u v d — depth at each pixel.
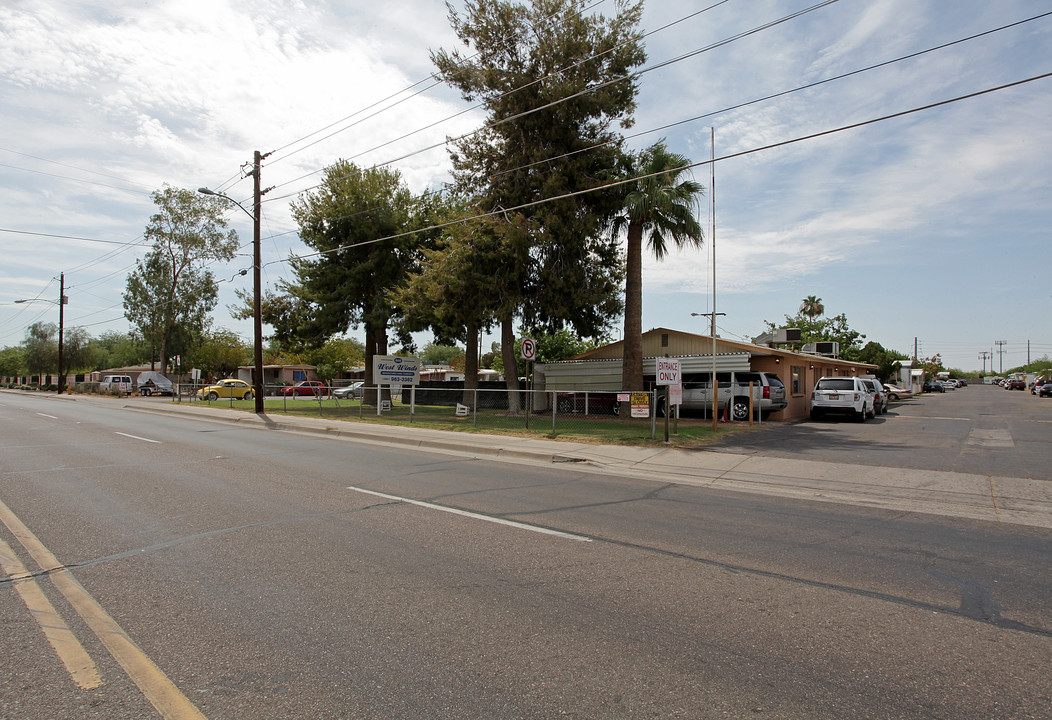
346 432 18.22
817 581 5.17
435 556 5.64
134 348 85.75
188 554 5.64
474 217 21.06
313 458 12.29
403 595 4.68
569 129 21.48
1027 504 8.54
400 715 3.06
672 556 5.80
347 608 4.41
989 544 6.45
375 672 3.49
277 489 8.80
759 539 6.50
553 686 3.36
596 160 21.77
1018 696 3.31
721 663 3.66
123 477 9.74
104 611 4.34
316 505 7.74
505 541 6.18
